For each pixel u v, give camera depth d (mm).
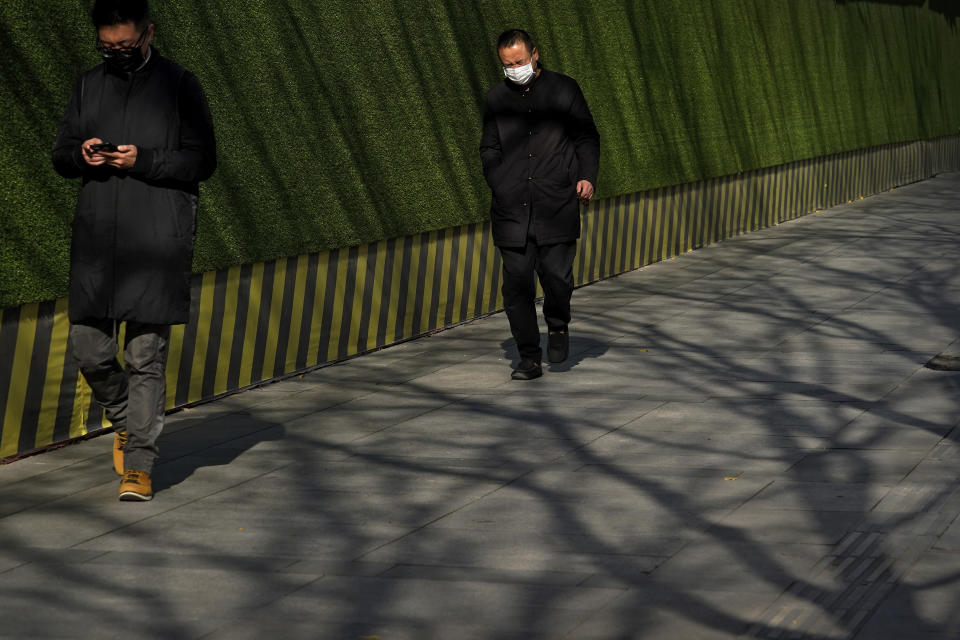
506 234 8562
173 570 5184
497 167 8578
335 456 6949
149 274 6004
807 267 14211
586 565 5129
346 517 5863
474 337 10570
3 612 4734
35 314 7039
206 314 8258
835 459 6605
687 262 14977
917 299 11828
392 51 10562
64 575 5145
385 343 10117
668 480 6316
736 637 4359
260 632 4508
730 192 17344
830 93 22047
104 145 5801
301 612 4691
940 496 5902
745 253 15656
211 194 8328
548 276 8719
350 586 4957
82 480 6586
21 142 7035
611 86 14188
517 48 8398
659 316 11242
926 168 28594
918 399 7910
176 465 6820
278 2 9391
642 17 15180
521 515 5828
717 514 5750
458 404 8117
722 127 17062
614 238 13945
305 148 9266
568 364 9273
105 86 6109
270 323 8820
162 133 6062
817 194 21266
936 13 29688
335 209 9430
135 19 6004
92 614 4711
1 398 6852
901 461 6523
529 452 6930
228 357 8469
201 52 8539
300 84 9383
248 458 6941
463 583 4961
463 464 6727
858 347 9664
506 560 5219
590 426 7465
